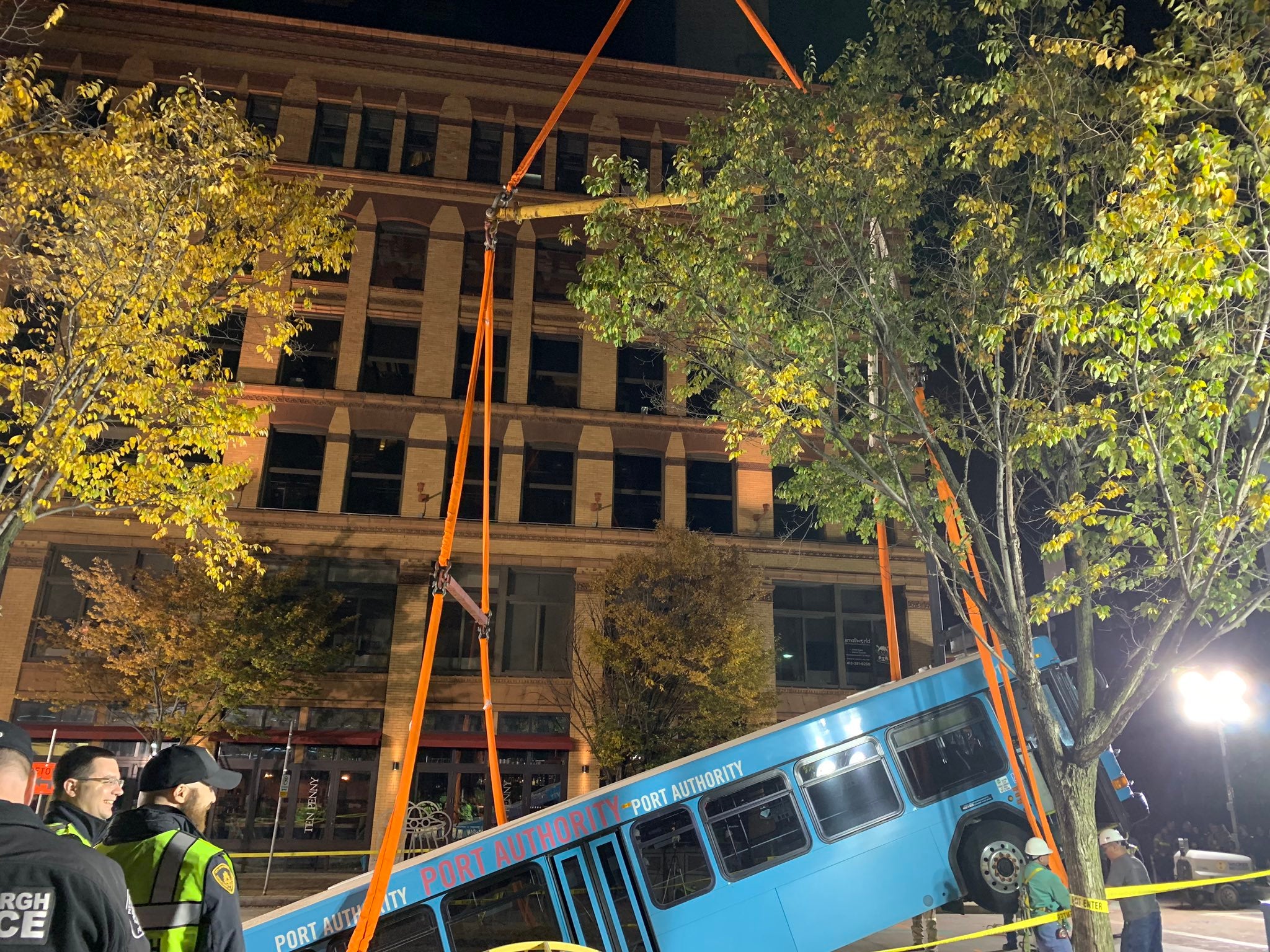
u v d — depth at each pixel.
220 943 3.06
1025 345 10.76
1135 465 11.20
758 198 14.12
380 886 7.66
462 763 27.28
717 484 31.64
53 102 12.95
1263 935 14.12
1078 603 10.18
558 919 9.74
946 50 11.42
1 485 12.28
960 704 12.06
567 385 31.97
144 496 13.31
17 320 17.03
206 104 13.85
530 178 33.31
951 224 12.33
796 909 10.55
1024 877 9.61
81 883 1.92
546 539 29.42
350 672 27.50
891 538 31.64
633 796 10.66
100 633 23.55
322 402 29.55
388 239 32.16
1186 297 7.21
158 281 13.38
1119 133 9.45
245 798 26.00
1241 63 7.38
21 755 2.21
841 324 11.99
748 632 25.47
